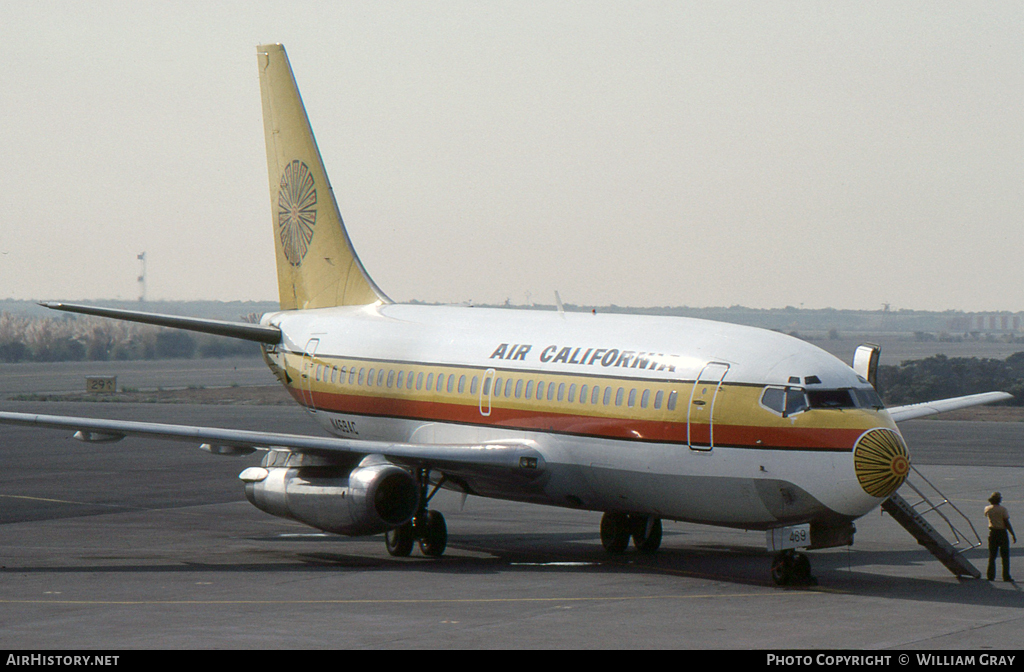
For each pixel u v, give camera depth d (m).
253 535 76.62
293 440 61.41
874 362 65.19
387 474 60.91
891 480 52.66
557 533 77.88
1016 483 104.50
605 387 62.00
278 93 89.81
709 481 57.19
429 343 74.75
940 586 57.06
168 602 51.47
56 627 45.91
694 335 61.47
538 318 71.62
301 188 89.19
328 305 87.69
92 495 96.94
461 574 60.19
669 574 60.53
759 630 45.66
